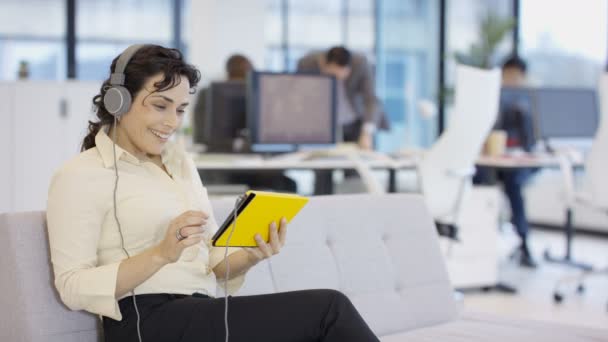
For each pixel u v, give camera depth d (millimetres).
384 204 2582
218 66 7598
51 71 9242
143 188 1814
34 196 4910
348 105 5863
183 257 1848
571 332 2371
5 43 9125
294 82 4691
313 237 2344
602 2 7430
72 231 1703
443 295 2592
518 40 8227
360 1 9797
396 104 9648
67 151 4949
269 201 1671
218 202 2191
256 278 2180
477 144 4234
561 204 7609
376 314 2385
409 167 4664
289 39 9758
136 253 1797
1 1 9070
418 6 9398
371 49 9820
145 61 1792
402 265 2535
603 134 4672
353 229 2457
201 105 5363
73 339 1795
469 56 7965
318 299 1757
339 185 5391
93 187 1744
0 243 1804
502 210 7488
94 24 9344
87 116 4973
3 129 4840
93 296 1657
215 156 4836
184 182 1950
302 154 4621
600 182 4727
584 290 4996
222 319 1720
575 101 6238
